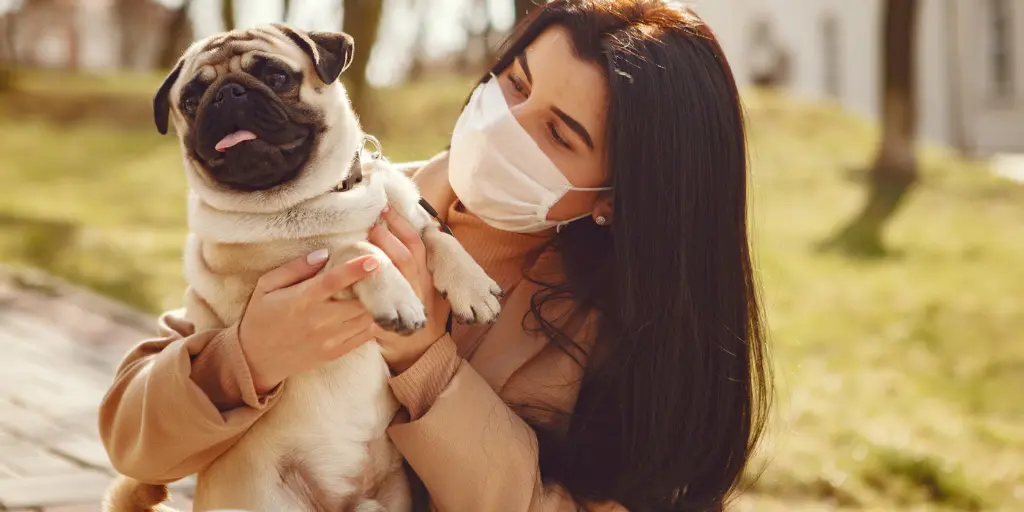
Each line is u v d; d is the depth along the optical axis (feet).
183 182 46.42
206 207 7.37
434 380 7.11
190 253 7.56
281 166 7.14
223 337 6.56
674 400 7.67
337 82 7.78
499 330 8.09
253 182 7.15
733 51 101.91
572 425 7.91
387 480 7.75
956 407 22.43
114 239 33.27
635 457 7.74
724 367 7.80
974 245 41.29
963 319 29.91
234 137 7.00
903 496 16.89
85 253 30.50
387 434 7.59
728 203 7.76
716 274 7.72
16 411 15.12
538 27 8.21
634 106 7.48
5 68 65.05
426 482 7.14
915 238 42.47
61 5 122.93
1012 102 88.99
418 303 6.75
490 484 7.01
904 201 49.29
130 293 26.18
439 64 85.10
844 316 29.78
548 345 8.04
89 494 11.66
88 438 13.99
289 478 7.34
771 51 100.37
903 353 26.40
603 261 8.22
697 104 7.64
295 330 6.42
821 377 23.29
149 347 7.39
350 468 7.43
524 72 8.00
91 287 26.53
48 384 16.84
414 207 7.73
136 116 61.31
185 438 6.48
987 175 55.83
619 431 7.91
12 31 86.02
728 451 8.00
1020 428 21.29
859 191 50.88
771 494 16.22
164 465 6.75
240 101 7.11
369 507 7.47
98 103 62.69
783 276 34.04
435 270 7.40
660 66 7.61
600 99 7.70
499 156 7.92
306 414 7.25
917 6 53.01
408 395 7.07
